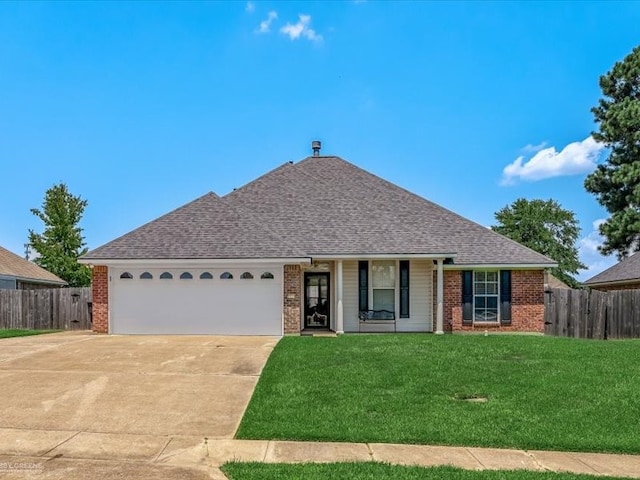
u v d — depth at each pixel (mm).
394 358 11430
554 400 8367
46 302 20828
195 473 5602
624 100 32250
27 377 9852
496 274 18641
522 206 51312
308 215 19750
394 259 18234
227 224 17812
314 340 14531
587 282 29125
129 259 16391
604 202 34281
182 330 16594
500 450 6543
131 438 6762
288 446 6527
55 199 32469
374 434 6914
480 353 12109
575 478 5559
